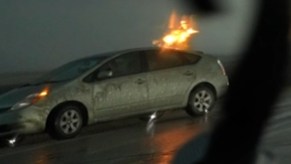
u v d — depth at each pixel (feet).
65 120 42.37
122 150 36.63
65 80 43.60
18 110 41.63
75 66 45.24
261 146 29.94
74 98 42.78
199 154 30.94
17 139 42.86
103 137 42.09
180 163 30.96
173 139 38.60
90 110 43.45
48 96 42.04
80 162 34.27
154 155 34.22
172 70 47.16
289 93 43.21
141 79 45.65
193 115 47.78
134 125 46.57
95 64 44.42
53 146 40.19
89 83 43.65
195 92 47.93
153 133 41.88
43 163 34.71
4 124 41.73
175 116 49.32
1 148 41.11
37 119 41.60
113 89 44.39
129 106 45.11
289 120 37.52
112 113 44.45
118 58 45.21
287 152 28.76
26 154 38.01
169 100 46.85
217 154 29.78
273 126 34.47
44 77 45.39
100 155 35.73
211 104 48.55
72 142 41.19
